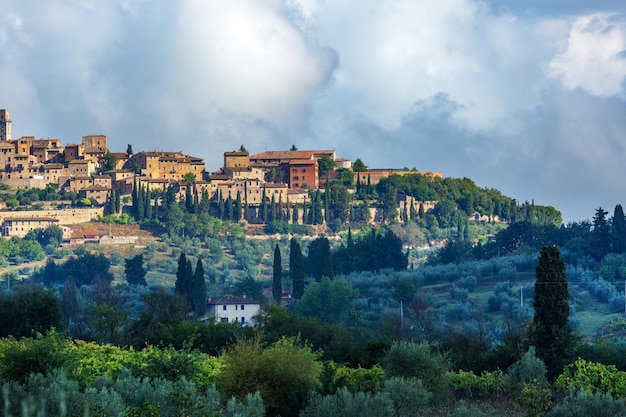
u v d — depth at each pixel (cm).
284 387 14138
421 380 14462
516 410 15688
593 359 18975
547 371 18462
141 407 12206
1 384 11944
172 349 15762
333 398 13138
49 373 12212
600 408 13750
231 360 14450
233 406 12312
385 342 19512
